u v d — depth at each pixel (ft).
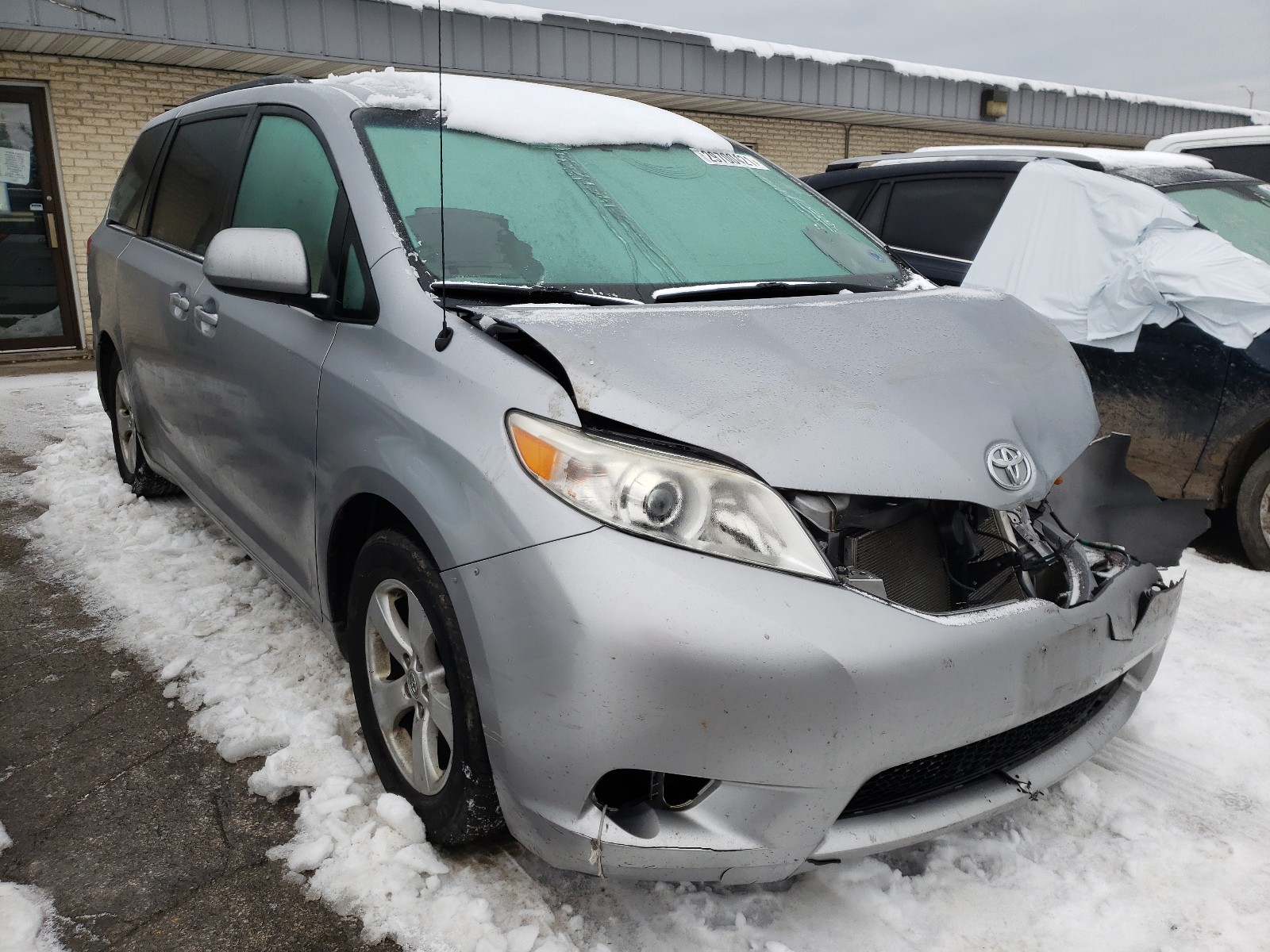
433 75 9.23
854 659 5.48
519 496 5.75
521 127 8.91
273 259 7.44
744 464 5.73
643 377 6.04
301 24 27.66
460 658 6.15
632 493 5.58
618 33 33.45
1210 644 10.75
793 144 44.65
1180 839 7.46
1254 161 25.18
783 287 8.17
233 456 9.51
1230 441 12.78
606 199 8.54
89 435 18.20
